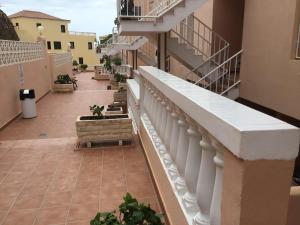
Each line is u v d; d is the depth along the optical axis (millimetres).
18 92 9383
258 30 6215
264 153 1179
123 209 2178
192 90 2328
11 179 3941
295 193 1535
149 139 4066
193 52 8828
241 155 1176
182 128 2385
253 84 6508
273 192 1225
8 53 8609
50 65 15312
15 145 5395
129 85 8281
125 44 14055
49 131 7711
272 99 5754
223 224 1407
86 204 3256
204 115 1620
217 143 1535
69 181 3838
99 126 5059
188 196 2195
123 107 9422
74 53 47500
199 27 10438
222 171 1563
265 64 5969
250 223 1250
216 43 9570
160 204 3100
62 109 10758
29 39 41938
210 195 1825
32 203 3309
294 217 1553
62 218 3004
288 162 1202
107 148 5082
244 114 1448
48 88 14820
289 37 5145
